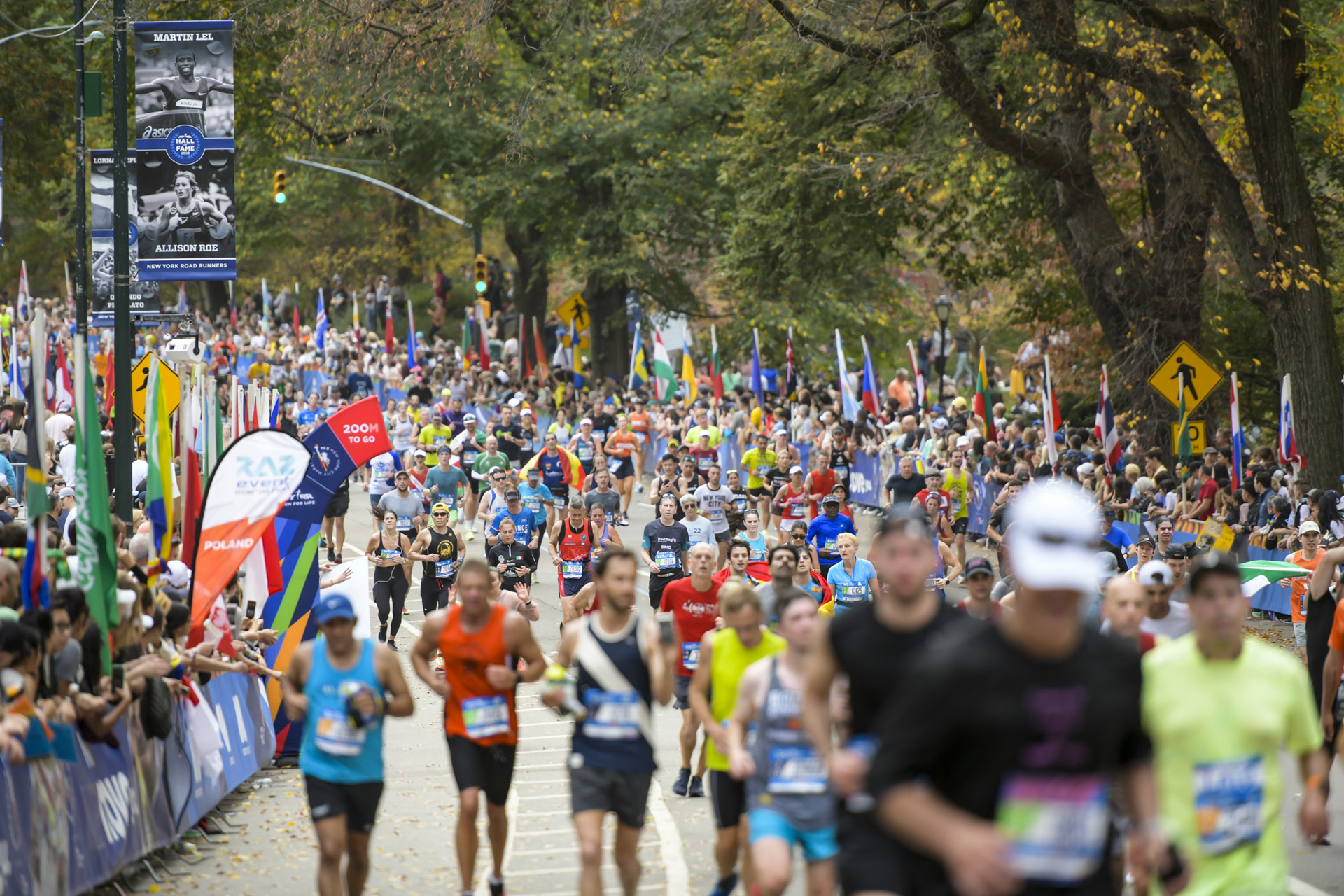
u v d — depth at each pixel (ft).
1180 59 257.34
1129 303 279.08
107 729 90.22
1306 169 315.37
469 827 87.51
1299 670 62.28
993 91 284.41
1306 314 225.56
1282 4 226.17
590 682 83.10
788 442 300.40
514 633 88.89
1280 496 200.85
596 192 504.84
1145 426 278.05
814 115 332.60
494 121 462.19
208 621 120.16
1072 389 380.78
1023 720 38.40
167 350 187.52
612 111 497.87
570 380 460.14
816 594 153.58
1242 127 244.01
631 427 335.26
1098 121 295.28
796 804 73.46
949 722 38.47
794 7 242.37
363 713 81.41
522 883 97.76
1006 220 337.93
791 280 394.52
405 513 204.44
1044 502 38.42
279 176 381.81
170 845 101.81
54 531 111.75
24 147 431.84
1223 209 234.99
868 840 50.06
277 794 121.60
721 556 215.92
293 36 354.74
